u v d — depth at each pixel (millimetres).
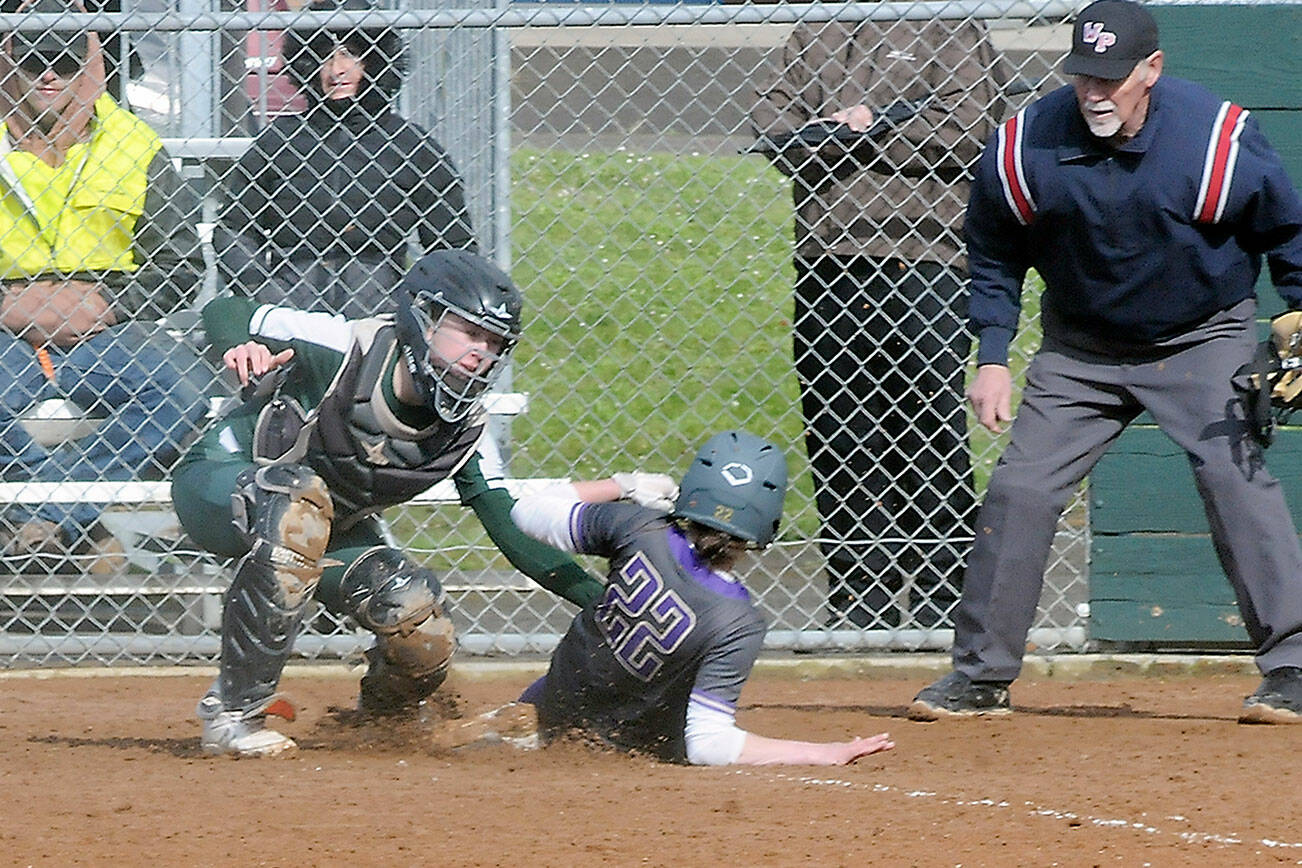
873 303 22906
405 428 16172
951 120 22453
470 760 16438
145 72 26312
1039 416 19484
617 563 16141
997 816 13523
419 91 27406
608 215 38094
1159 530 23359
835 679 23406
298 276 23031
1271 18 22297
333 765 15930
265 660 16141
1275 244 18641
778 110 23062
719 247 37375
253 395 16734
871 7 22281
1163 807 13984
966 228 19531
